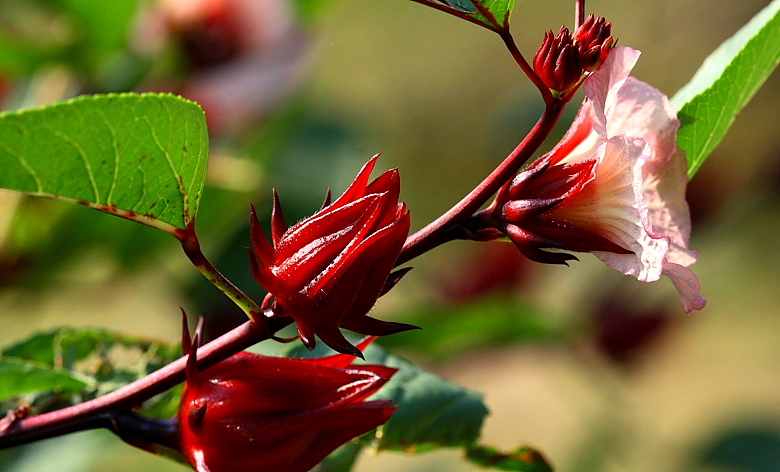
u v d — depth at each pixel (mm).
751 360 2395
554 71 790
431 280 1645
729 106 855
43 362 914
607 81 796
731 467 1545
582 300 1649
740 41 889
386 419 811
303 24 1400
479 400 928
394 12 2717
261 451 804
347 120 1521
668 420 2270
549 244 799
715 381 2344
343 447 917
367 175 800
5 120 767
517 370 2186
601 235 801
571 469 1637
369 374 810
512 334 1318
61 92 1303
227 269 1272
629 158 795
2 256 1204
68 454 1133
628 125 828
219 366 811
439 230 804
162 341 927
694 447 1603
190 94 1340
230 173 1290
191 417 804
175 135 786
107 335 922
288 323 803
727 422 1621
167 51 1332
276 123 1396
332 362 825
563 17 2605
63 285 1271
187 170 792
